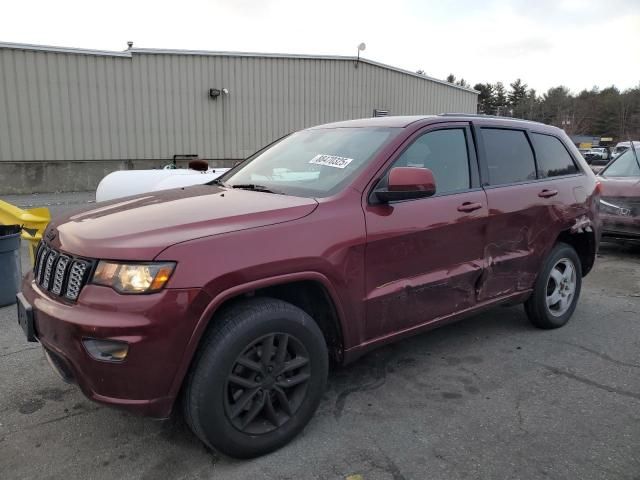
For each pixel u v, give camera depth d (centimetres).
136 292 238
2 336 435
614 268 733
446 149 375
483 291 391
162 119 1938
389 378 373
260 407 272
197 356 255
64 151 1764
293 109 2197
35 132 1706
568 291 480
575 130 8931
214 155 2062
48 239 289
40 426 304
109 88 1820
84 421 311
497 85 10462
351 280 301
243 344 260
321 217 292
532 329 474
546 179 449
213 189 356
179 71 1944
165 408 250
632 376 380
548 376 379
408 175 307
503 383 367
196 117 2002
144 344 237
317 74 2228
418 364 397
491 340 447
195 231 257
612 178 839
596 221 495
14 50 1636
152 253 241
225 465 271
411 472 266
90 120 1798
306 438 296
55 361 265
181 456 278
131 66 1852
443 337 453
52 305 256
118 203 324
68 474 262
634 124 8369
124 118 1862
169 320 239
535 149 448
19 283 522
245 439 268
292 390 290
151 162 1938
